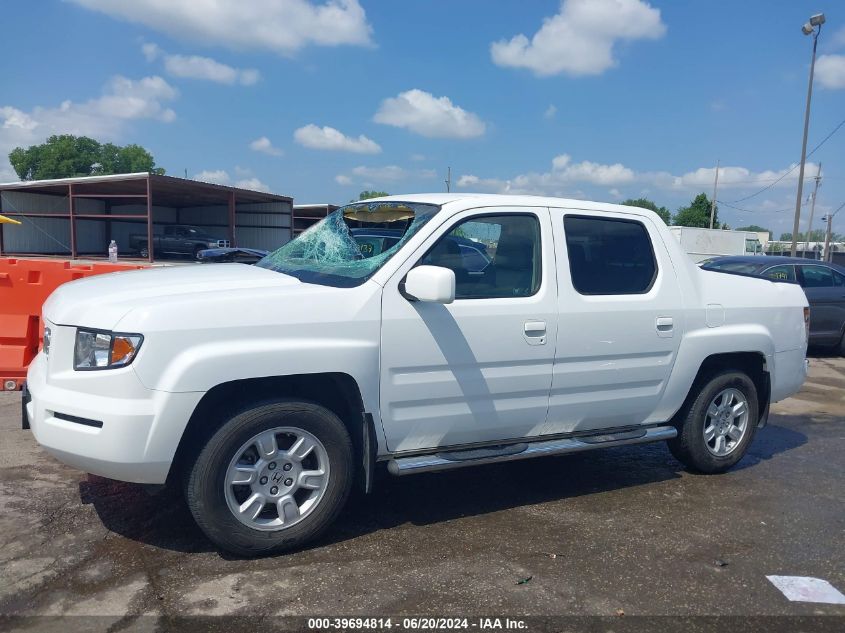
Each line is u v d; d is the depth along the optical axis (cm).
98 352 348
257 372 355
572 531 429
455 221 418
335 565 371
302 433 378
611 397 476
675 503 484
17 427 586
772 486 527
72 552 375
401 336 392
